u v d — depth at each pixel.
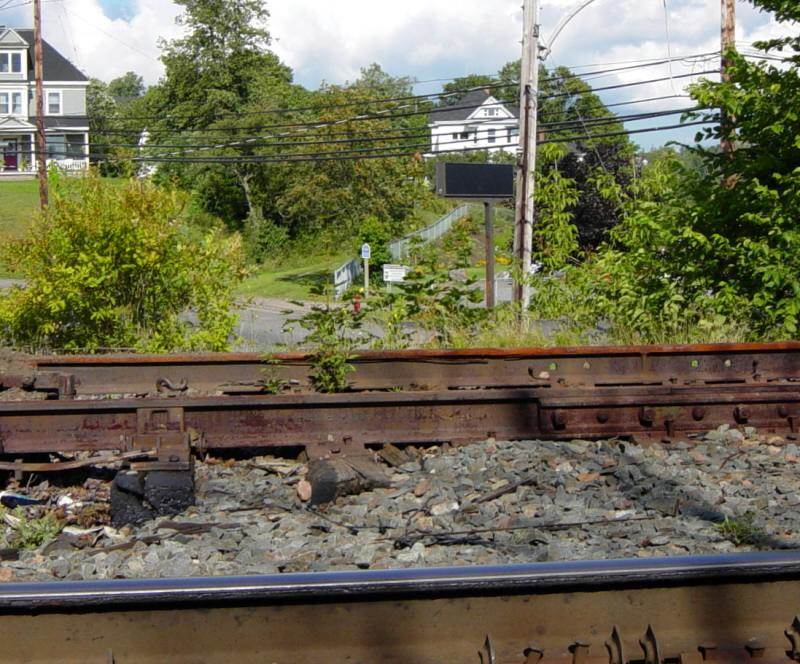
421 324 11.86
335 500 6.21
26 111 85.38
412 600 3.21
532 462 6.79
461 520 5.74
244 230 65.19
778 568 3.29
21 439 6.75
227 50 80.12
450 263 12.35
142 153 67.88
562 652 3.20
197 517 5.89
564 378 8.62
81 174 14.83
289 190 54.72
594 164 37.09
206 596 3.09
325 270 53.81
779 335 11.66
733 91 12.86
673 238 12.80
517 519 5.68
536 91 19.86
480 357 8.66
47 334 14.69
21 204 66.94
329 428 7.23
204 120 78.50
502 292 24.30
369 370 8.59
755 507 5.92
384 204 51.06
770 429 7.69
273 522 5.83
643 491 6.25
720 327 11.66
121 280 14.52
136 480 6.03
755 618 3.33
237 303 15.48
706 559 3.32
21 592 3.04
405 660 3.16
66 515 6.17
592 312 13.12
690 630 3.29
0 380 8.20
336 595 3.14
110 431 6.86
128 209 14.47
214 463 7.14
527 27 19.64
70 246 14.26
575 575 3.21
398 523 5.71
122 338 14.35
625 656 3.18
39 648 3.08
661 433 7.52
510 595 3.24
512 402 7.49
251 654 3.15
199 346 14.24
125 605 3.09
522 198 19.81
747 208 12.77
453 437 7.39
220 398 7.04
